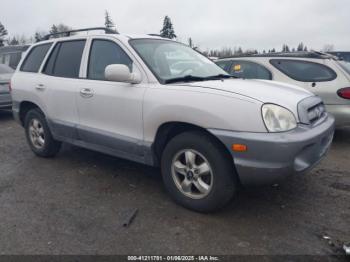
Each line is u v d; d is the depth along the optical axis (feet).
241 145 8.64
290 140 8.41
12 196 11.57
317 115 10.27
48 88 14.15
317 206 10.53
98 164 14.82
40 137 15.80
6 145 18.58
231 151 8.86
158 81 10.52
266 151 8.41
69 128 13.42
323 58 16.80
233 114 8.77
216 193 9.43
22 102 16.06
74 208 10.59
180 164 10.33
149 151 10.72
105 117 11.90
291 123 8.89
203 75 12.07
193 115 9.32
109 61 12.12
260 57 18.67
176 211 10.27
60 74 14.05
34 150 16.08
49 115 14.39
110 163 14.92
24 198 11.39
